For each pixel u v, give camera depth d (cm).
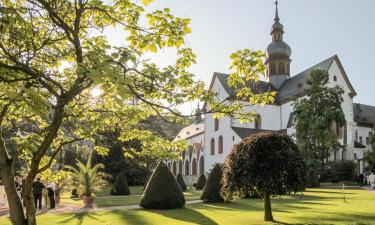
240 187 1384
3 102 618
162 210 1923
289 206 1981
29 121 767
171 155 761
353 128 5512
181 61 659
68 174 944
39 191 2158
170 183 2023
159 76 592
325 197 2572
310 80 4666
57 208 2183
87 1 590
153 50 595
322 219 1420
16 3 629
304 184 1380
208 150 5903
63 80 754
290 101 5516
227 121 5456
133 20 623
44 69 698
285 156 1354
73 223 1476
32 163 581
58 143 868
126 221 1509
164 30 589
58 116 541
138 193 3762
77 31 560
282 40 6400
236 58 629
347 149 5419
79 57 548
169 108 621
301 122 4488
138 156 762
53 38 718
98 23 683
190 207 2044
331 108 4441
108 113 748
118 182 3525
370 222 1330
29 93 431
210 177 2362
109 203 2491
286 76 6250
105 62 444
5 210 2114
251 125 5525
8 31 572
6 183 575
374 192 3052
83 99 712
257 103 709
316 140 4453
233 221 1414
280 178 1335
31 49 615
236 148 1431
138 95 594
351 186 4100
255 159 1354
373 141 4622
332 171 4578
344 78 5544
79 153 4747
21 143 558
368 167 4778
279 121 5731
